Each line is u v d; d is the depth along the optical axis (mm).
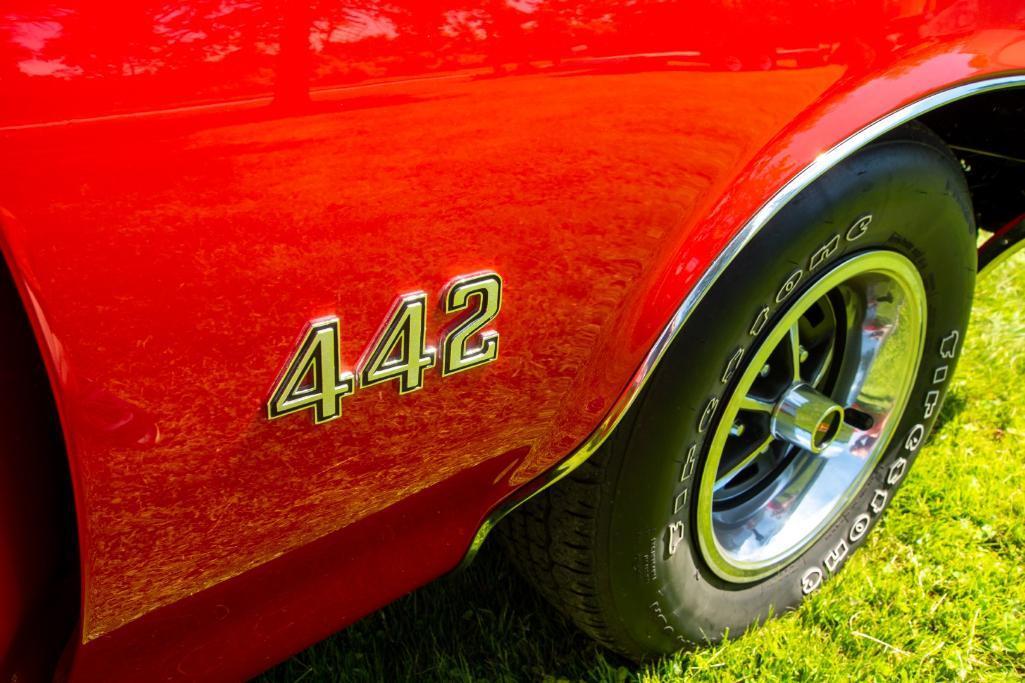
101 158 804
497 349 1177
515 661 1840
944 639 1935
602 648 1869
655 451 1448
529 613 1900
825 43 1296
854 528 2043
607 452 1433
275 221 918
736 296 1396
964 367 2760
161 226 856
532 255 1145
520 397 1249
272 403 1009
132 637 1106
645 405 1408
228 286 918
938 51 1461
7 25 747
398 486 1214
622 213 1199
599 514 1483
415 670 1794
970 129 1961
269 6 850
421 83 955
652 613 1668
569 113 1081
